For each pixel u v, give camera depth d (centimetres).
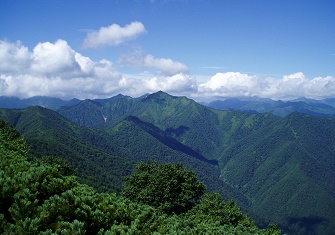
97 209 1473
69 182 1684
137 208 1883
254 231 2662
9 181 1434
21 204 1313
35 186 1505
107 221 1478
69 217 1384
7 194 1389
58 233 1230
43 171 1641
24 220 1295
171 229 1611
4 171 1598
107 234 1313
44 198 1571
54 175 1728
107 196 1853
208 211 4275
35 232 1219
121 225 1389
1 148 2980
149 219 1719
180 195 4962
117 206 1708
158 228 1630
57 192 1602
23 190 1417
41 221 1291
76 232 1229
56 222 1311
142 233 1491
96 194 1827
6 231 1221
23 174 1552
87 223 1406
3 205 1403
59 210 1362
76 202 1432
